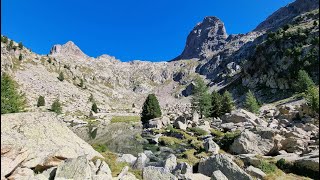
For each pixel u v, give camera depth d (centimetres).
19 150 1791
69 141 2350
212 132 5041
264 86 14875
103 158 2405
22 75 19175
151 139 5122
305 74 10531
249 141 3020
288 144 2953
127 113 15000
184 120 6831
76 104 15900
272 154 2927
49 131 2284
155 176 1964
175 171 2269
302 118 5034
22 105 6184
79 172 1644
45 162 1888
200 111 9494
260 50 16412
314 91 5319
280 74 13938
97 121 10900
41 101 12381
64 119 10106
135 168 2436
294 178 2128
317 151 2598
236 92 16700
